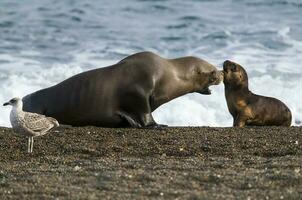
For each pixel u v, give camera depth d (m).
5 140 25.33
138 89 28.98
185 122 32.84
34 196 17.91
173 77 29.86
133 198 17.62
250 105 30.53
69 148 24.06
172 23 50.94
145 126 28.62
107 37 47.72
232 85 30.72
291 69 39.75
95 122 29.47
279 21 50.97
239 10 53.97
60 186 18.70
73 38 47.50
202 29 49.22
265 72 39.03
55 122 23.59
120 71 29.33
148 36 47.94
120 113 29.27
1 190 18.42
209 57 42.75
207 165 21.03
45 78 38.56
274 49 44.38
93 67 40.84
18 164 21.80
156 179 19.23
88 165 21.41
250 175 19.58
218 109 34.03
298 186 18.59
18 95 35.97
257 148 23.95
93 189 18.45
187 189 18.41
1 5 55.03
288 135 26.08
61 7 54.75
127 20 51.91
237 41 46.31
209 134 26.25
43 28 49.72
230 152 23.41
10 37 47.50
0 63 41.38
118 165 21.14
